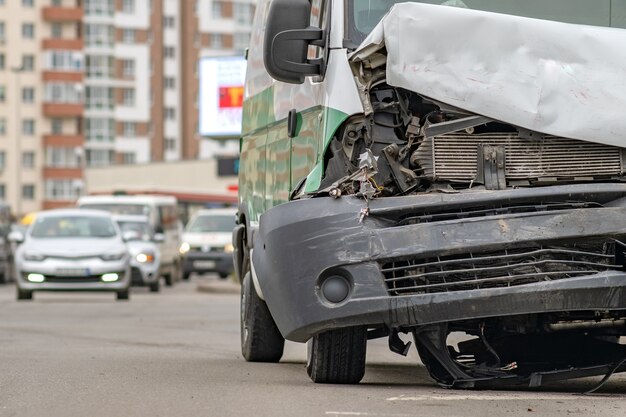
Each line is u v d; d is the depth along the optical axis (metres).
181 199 92.88
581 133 10.66
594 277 10.34
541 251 10.34
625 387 12.07
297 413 9.55
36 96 157.75
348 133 10.90
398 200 10.53
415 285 10.55
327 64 11.26
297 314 10.75
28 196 157.62
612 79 10.79
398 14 10.78
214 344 18.20
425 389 11.29
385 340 18.70
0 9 156.00
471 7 11.73
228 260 56.53
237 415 9.44
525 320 11.26
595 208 10.39
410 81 10.71
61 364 14.12
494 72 10.76
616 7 11.76
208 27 171.00
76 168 159.38
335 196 10.65
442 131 10.73
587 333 11.59
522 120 10.66
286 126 12.93
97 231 35.94
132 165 131.00
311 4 12.41
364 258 10.50
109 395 10.80
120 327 22.45
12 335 19.98
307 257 10.66
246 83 16.27
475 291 10.38
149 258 43.06
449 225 10.38
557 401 10.37
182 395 10.77
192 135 169.75
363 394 10.79
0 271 51.19
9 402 10.36
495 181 10.73
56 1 159.00
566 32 10.89
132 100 167.38
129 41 167.00
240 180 16.23
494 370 11.12
